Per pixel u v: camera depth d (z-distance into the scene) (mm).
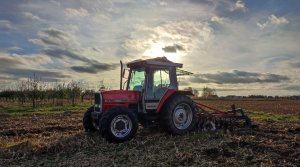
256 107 33594
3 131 12398
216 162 7617
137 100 10953
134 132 10070
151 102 10984
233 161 7664
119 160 8039
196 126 11891
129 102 10812
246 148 8734
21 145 9531
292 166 7289
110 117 9742
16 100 40781
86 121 11430
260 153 8383
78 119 16891
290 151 8555
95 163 7859
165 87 11297
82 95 37156
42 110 24703
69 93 33594
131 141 9984
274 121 16672
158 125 11586
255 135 10969
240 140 9516
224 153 8352
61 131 12484
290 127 13602
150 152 8711
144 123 11328
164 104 11086
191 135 10945
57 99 37156
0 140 10555
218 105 36062
